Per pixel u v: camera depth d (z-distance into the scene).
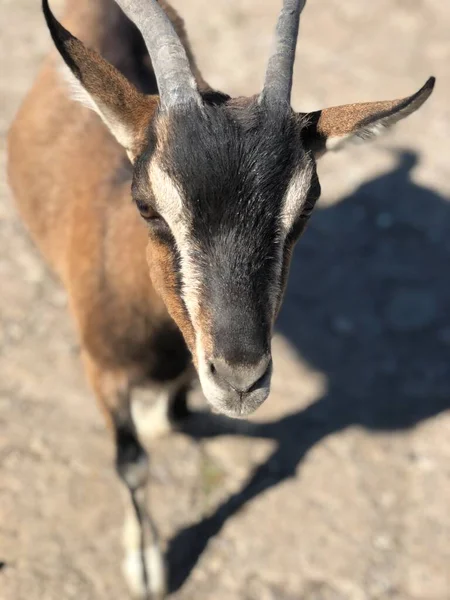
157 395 0.81
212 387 0.53
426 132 1.24
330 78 1.31
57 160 0.78
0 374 0.89
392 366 0.95
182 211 0.53
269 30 1.41
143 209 0.56
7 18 1.38
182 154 0.53
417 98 0.57
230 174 0.52
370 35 1.42
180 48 0.56
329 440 0.87
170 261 0.55
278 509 0.81
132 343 0.68
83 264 0.69
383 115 0.58
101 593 0.73
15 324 0.94
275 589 0.75
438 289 1.04
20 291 0.97
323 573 0.76
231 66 1.32
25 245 1.02
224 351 0.52
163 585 0.74
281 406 0.90
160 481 0.82
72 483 0.81
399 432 0.89
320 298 1.01
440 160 1.20
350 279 1.04
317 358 0.95
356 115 0.59
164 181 0.53
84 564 0.75
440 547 0.79
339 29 1.42
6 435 0.84
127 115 0.59
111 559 0.75
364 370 0.94
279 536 0.79
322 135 0.59
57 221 0.77
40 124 0.81
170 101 0.54
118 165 0.72
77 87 0.60
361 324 0.99
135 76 0.79
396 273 1.05
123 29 0.79
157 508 0.80
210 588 0.75
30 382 0.89
